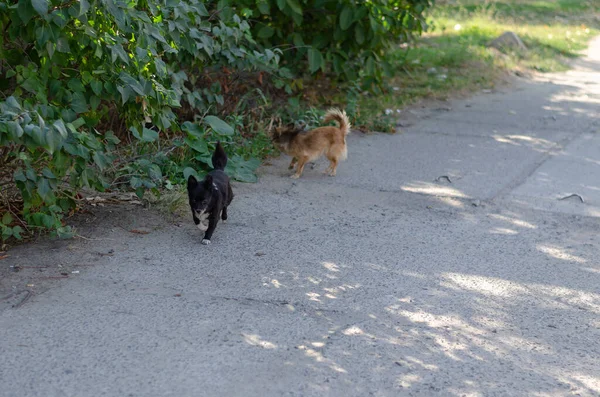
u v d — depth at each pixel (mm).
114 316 4781
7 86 5883
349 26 10062
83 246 5902
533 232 6508
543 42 17516
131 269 5527
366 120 10180
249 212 6879
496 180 7992
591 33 19906
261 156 8617
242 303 5027
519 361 4348
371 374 4172
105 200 6852
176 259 5750
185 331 4613
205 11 7246
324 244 6141
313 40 10492
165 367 4195
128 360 4258
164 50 6723
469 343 4555
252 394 3959
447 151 9117
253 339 4543
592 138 9727
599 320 4891
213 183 6164
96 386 3996
